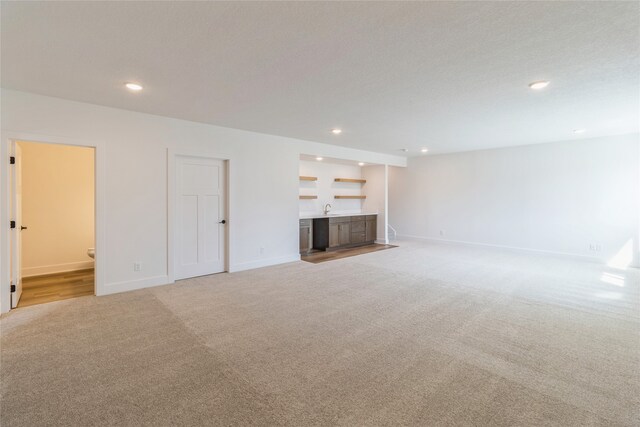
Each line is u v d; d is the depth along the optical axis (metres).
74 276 4.75
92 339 2.66
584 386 2.00
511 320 3.07
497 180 6.87
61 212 5.06
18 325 2.93
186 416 1.73
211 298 3.73
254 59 2.49
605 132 5.20
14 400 1.86
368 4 1.76
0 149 3.18
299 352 2.46
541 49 2.31
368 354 2.42
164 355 2.40
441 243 7.89
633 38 2.14
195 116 4.21
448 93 3.27
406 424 1.67
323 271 5.07
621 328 2.87
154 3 1.75
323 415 1.74
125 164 3.93
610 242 5.54
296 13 1.85
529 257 6.16
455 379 2.09
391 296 3.80
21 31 2.06
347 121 4.46
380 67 2.63
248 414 1.75
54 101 3.44
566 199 5.98
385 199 8.17
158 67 2.64
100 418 1.71
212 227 4.89
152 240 4.17
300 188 7.46
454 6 1.78
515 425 1.66
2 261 3.23
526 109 3.82
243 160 5.11
